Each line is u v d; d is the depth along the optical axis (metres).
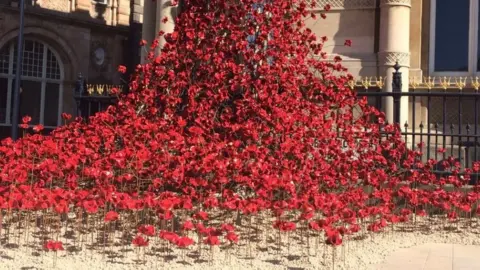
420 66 10.12
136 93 8.08
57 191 5.84
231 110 7.68
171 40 8.30
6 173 6.45
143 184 7.06
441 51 10.07
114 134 7.50
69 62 26.03
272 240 6.00
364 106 7.83
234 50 8.06
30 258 5.25
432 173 7.34
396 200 7.26
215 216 6.71
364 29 10.15
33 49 25.12
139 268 4.97
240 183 6.41
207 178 6.92
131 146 6.98
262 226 6.52
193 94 7.55
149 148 6.97
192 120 7.66
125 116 7.80
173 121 7.61
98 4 27.27
